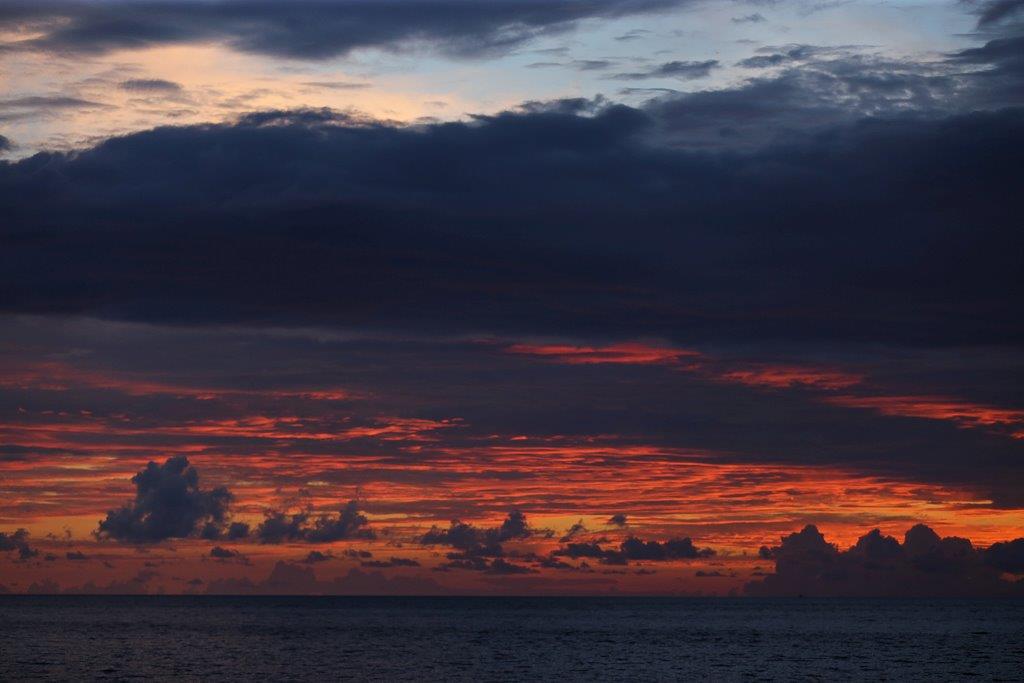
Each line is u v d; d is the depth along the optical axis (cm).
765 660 11956
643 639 16162
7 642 13975
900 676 10175
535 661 11706
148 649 12962
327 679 9644
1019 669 10906
